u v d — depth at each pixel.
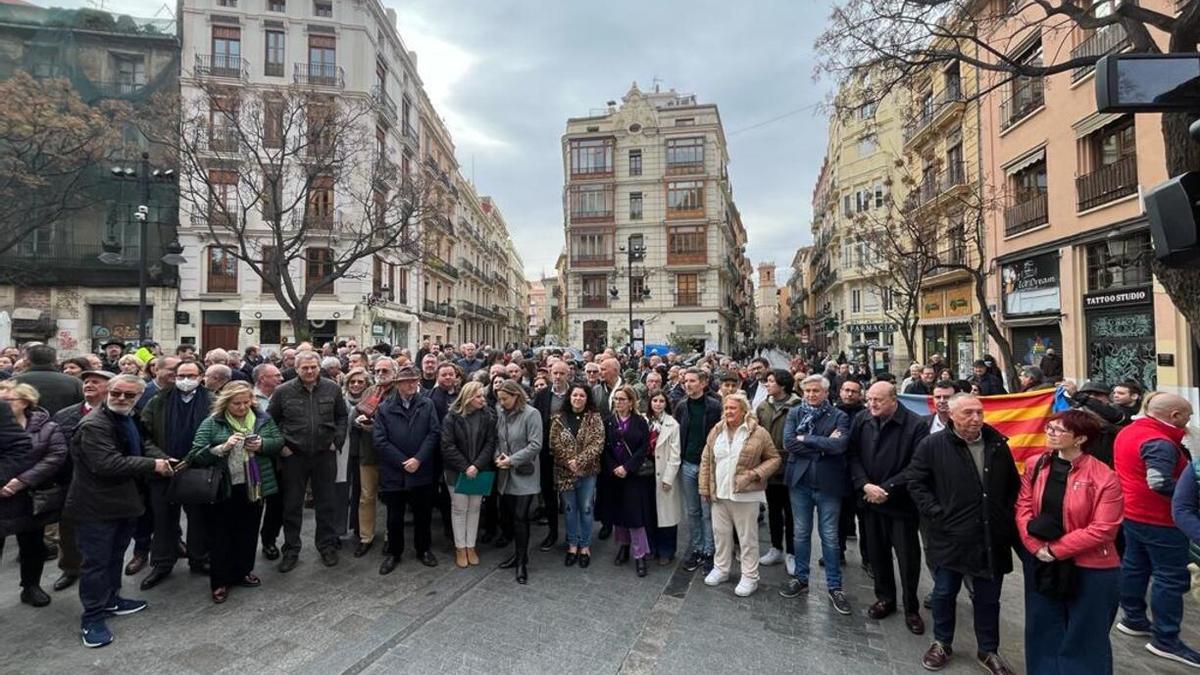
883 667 3.48
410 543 5.76
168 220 23.20
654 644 3.71
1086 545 2.96
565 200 39.84
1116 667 3.53
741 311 58.28
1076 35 12.34
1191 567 4.51
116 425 3.80
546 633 3.84
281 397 4.97
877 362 19.31
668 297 38.06
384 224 18.03
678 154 38.28
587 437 5.11
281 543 5.70
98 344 23.16
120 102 20.80
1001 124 15.27
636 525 4.98
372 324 25.34
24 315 22.12
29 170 17.17
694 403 5.34
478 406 5.02
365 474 5.41
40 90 16.75
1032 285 13.95
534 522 6.66
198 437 4.20
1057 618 3.20
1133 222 10.69
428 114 34.12
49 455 4.03
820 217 45.06
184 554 5.13
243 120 17.88
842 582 4.85
